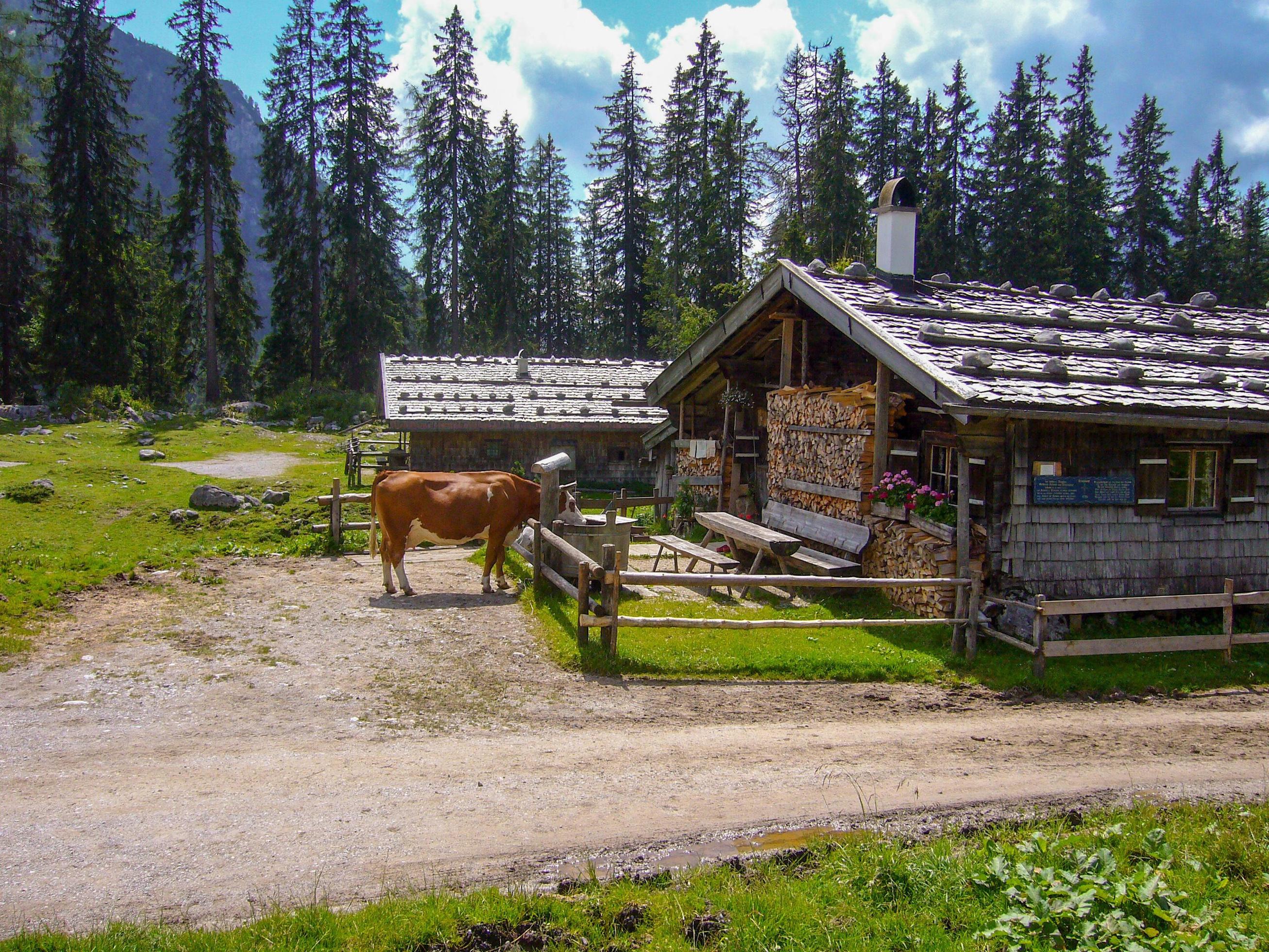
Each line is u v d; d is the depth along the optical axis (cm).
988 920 466
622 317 5388
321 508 1727
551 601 1141
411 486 1173
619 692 852
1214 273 5131
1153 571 1130
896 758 717
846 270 1412
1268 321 1557
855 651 1002
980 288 1488
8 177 4022
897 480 1202
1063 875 491
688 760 697
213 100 4306
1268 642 1041
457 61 4997
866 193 4666
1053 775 691
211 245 4312
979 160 4828
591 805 610
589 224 6131
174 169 4369
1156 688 931
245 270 4678
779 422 1532
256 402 4416
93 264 4009
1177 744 772
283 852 530
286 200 4900
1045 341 1189
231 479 2102
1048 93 4812
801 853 545
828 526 1345
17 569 1166
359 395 4328
